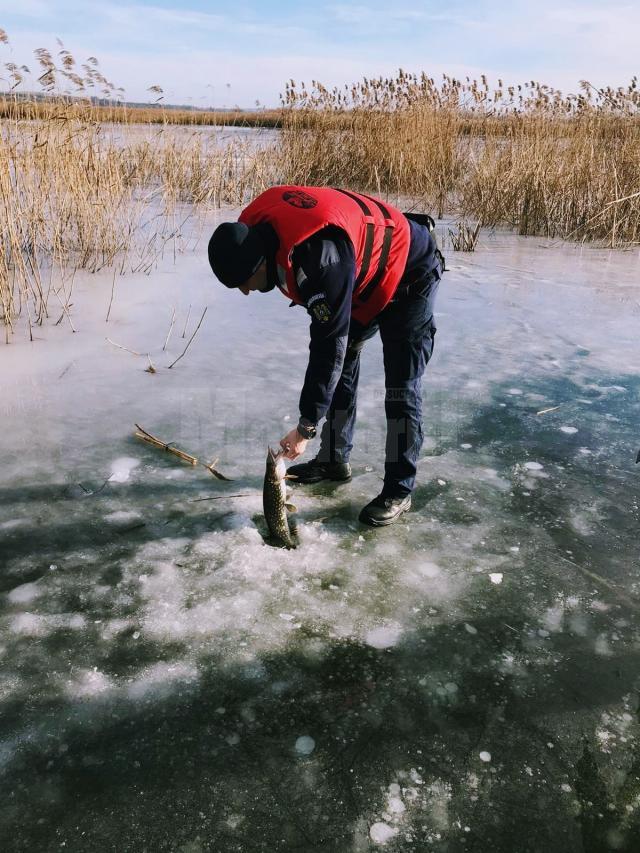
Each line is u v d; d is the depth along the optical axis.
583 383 4.44
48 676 2.04
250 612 2.33
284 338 5.17
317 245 2.12
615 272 7.40
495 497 3.12
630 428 3.82
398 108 11.34
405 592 2.47
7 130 5.59
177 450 3.38
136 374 4.35
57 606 2.33
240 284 2.17
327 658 2.15
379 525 2.85
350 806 1.70
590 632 2.31
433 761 1.83
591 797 1.74
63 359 4.52
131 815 1.66
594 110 9.91
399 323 2.62
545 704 2.01
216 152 10.59
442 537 2.81
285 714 1.95
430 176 11.05
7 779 1.74
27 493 2.98
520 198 9.63
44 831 1.62
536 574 2.60
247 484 3.14
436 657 2.18
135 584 2.44
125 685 2.02
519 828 1.66
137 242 7.78
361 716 1.95
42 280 6.15
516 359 4.84
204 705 1.97
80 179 6.48
